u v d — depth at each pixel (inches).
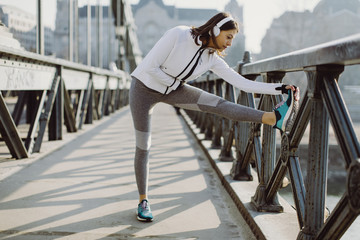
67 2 215.6
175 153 165.5
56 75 172.6
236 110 74.0
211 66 78.1
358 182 42.4
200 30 71.9
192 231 76.4
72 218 82.1
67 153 157.9
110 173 124.0
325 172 56.6
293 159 66.2
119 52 733.3
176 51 72.3
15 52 117.3
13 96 520.7
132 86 79.8
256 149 89.6
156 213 87.0
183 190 106.7
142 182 83.1
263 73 81.9
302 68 58.1
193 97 77.7
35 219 81.0
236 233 75.8
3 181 110.9
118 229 76.4
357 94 902.4
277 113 68.1
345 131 46.1
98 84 301.6
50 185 108.0
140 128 81.1
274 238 65.6
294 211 81.0
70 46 218.2
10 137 135.7
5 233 73.0
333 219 50.2
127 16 804.0
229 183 103.9
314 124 55.4
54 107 183.5
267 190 80.8
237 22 71.7
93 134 220.1
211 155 145.1
